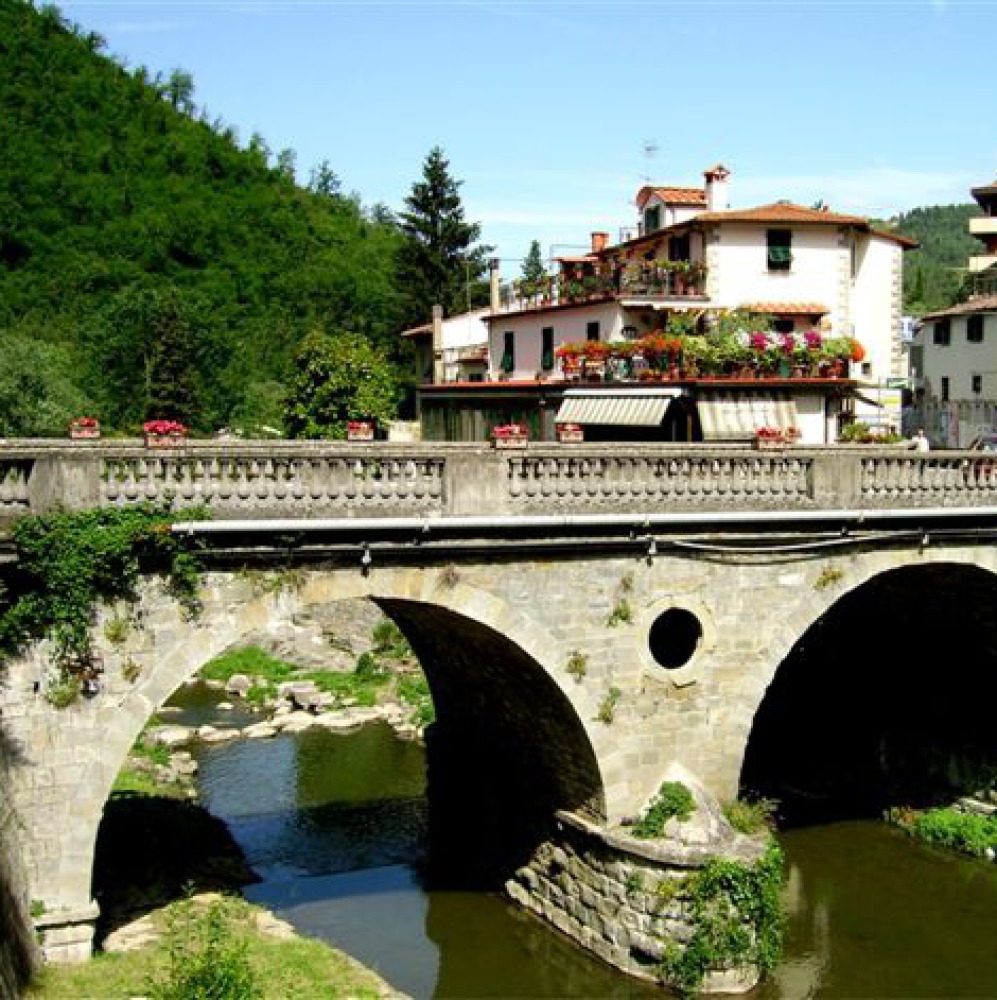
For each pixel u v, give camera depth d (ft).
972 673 95.35
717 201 164.55
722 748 74.64
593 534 69.97
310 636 152.25
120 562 58.59
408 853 92.53
